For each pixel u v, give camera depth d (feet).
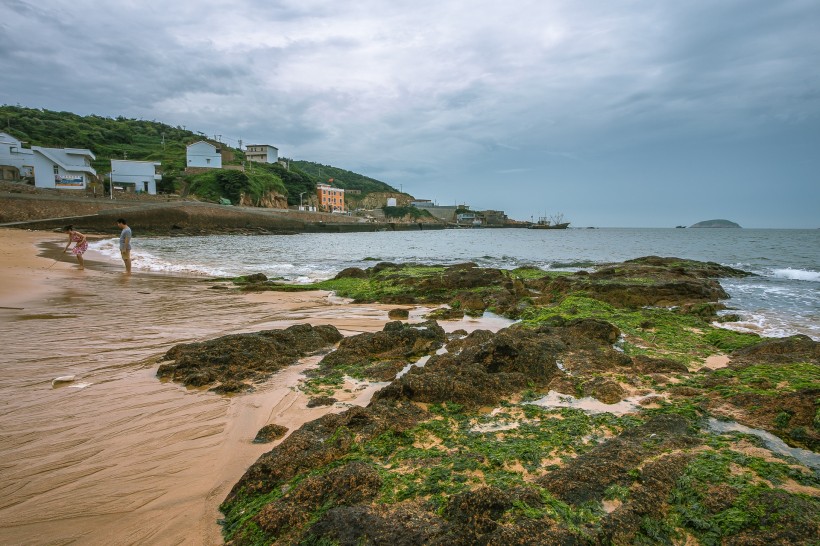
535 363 20.76
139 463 13.89
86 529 11.00
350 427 15.10
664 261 71.46
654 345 26.02
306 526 10.24
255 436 15.67
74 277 52.37
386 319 35.42
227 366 21.97
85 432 15.74
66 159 200.03
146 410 17.62
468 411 16.87
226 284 52.24
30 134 261.03
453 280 49.49
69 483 12.79
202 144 279.28
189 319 33.40
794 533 9.09
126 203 177.06
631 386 19.51
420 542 9.27
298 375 21.99
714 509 10.25
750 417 15.88
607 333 27.27
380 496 11.13
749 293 50.03
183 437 15.56
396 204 495.00
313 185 362.12
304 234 244.01
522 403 17.90
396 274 55.42
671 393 18.69
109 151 283.38
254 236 201.77
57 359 23.29
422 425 15.47
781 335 31.42
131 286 47.98
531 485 11.16
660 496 10.77
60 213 157.38
